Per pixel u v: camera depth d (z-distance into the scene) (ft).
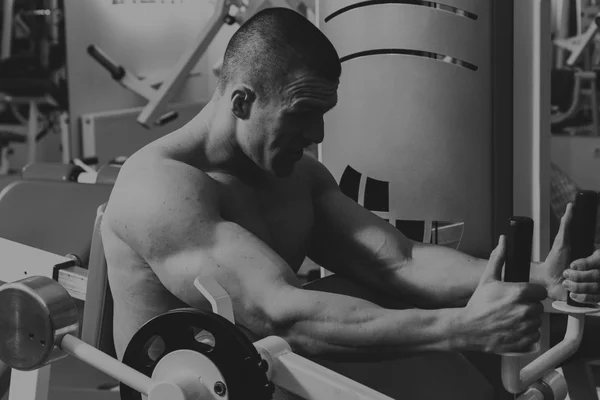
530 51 4.32
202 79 14.99
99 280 4.48
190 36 14.65
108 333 4.54
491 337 3.04
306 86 3.48
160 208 3.49
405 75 4.38
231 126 3.81
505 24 4.33
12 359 2.88
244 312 3.34
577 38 13.01
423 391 3.69
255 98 3.59
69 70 14.21
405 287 4.21
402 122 4.42
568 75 13.08
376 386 3.57
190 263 3.41
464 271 4.09
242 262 3.34
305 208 4.27
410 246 4.30
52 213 6.09
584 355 4.31
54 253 5.80
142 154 3.78
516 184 4.45
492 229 4.47
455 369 3.93
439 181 4.42
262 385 2.52
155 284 3.70
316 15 4.76
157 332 2.72
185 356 2.65
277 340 2.75
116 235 3.76
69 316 2.85
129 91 14.65
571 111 13.16
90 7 14.20
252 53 3.58
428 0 4.32
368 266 4.30
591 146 12.94
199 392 2.61
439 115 4.37
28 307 2.80
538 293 3.05
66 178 6.72
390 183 4.49
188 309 2.65
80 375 7.64
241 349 2.54
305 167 4.41
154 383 2.64
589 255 3.16
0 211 6.22
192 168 3.69
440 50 4.33
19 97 14.90
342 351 3.23
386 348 3.19
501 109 4.39
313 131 3.61
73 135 14.34
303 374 2.64
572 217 3.20
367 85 4.48
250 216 3.92
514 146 4.43
